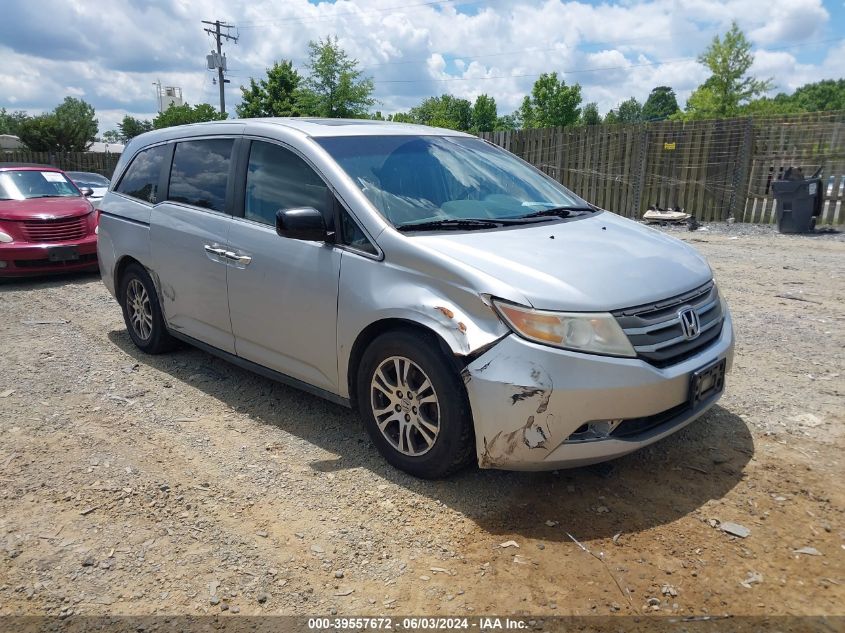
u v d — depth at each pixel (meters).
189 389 4.85
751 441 3.87
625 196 15.24
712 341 3.53
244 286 4.25
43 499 3.36
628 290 3.19
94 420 4.32
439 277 3.27
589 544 2.95
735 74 40.34
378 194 3.78
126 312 5.72
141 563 2.87
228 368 5.29
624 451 3.12
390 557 2.90
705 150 14.12
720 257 9.89
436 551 2.93
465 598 2.63
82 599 2.66
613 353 3.02
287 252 3.96
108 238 5.67
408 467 3.50
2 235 8.64
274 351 4.20
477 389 3.07
